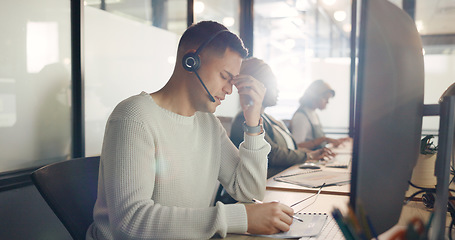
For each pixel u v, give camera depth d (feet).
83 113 7.69
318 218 3.29
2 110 6.40
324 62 17.13
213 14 13.07
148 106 3.27
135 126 3.03
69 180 3.57
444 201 2.47
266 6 16.26
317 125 11.75
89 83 7.93
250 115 4.03
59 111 7.38
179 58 3.44
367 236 2.01
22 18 6.64
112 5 8.46
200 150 3.69
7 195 6.39
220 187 5.76
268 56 16.57
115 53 8.60
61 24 7.32
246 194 4.01
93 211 3.39
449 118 2.44
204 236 2.76
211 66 3.32
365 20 1.90
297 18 17.28
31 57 6.82
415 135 2.58
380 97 2.06
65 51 7.43
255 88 4.02
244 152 4.02
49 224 7.11
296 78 15.94
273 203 3.10
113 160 2.91
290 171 6.03
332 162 7.14
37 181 3.31
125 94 8.96
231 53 3.35
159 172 3.26
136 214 2.73
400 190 2.43
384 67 2.08
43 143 7.10
